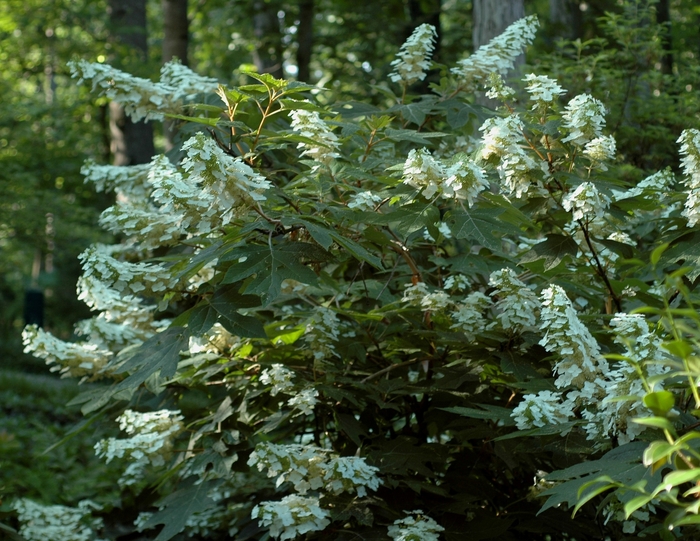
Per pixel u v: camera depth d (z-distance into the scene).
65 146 13.81
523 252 3.66
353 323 3.66
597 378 2.37
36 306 18.03
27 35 16.72
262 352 3.45
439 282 3.90
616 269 3.30
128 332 3.61
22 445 8.03
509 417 2.54
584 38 9.75
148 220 2.88
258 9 12.08
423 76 3.89
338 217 2.85
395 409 3.57
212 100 3.63
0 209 11.50
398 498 3.14
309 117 3.09
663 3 8.45
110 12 13.80
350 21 11.69
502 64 3.77
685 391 2.32
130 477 4.38
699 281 2.88
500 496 3.41
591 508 3.12
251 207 2.60
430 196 2.74
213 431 3.42
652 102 5.71
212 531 4.20
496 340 3.12
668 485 1.37
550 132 3.04
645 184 3.38
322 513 2.71
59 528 4.23
